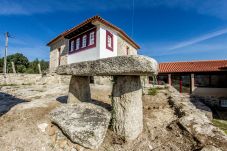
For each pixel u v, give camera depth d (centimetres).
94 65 308
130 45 1348
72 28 977
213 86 1183
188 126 292
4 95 731
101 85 876
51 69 1184
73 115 312
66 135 278
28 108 391
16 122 319
